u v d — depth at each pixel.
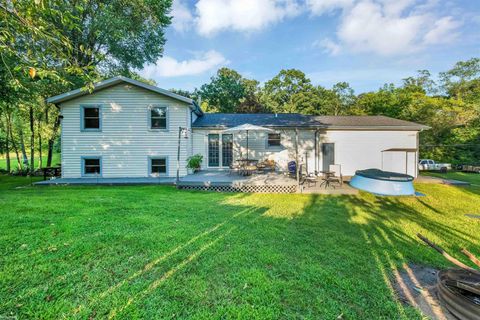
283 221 5.18
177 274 2.71
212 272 2.79
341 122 12.87
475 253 4.01
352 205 7.07
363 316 2.17
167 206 5.93
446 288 2.40
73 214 4.93
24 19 2.68
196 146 12.20
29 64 2.99
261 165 11.07
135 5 13.84
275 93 38.50
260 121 13.12
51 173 12.25
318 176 11.55
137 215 5.01
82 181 9.80
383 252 3.70
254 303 2.26
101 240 3.58
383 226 5.17
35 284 2.41
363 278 2.86
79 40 12.94
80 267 2.78
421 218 5.97
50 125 16.09
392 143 12.25
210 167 12.29
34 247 3.26
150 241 3.61
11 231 3.83
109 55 15.05
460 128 21.33
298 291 2.49
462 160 20.97
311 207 6.65
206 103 33.84
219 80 34.50
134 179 10.38
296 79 37.81
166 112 10.90
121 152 10.80
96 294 2.29
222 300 2.28
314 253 3.50
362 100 26.55
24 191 8.00
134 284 2.47
